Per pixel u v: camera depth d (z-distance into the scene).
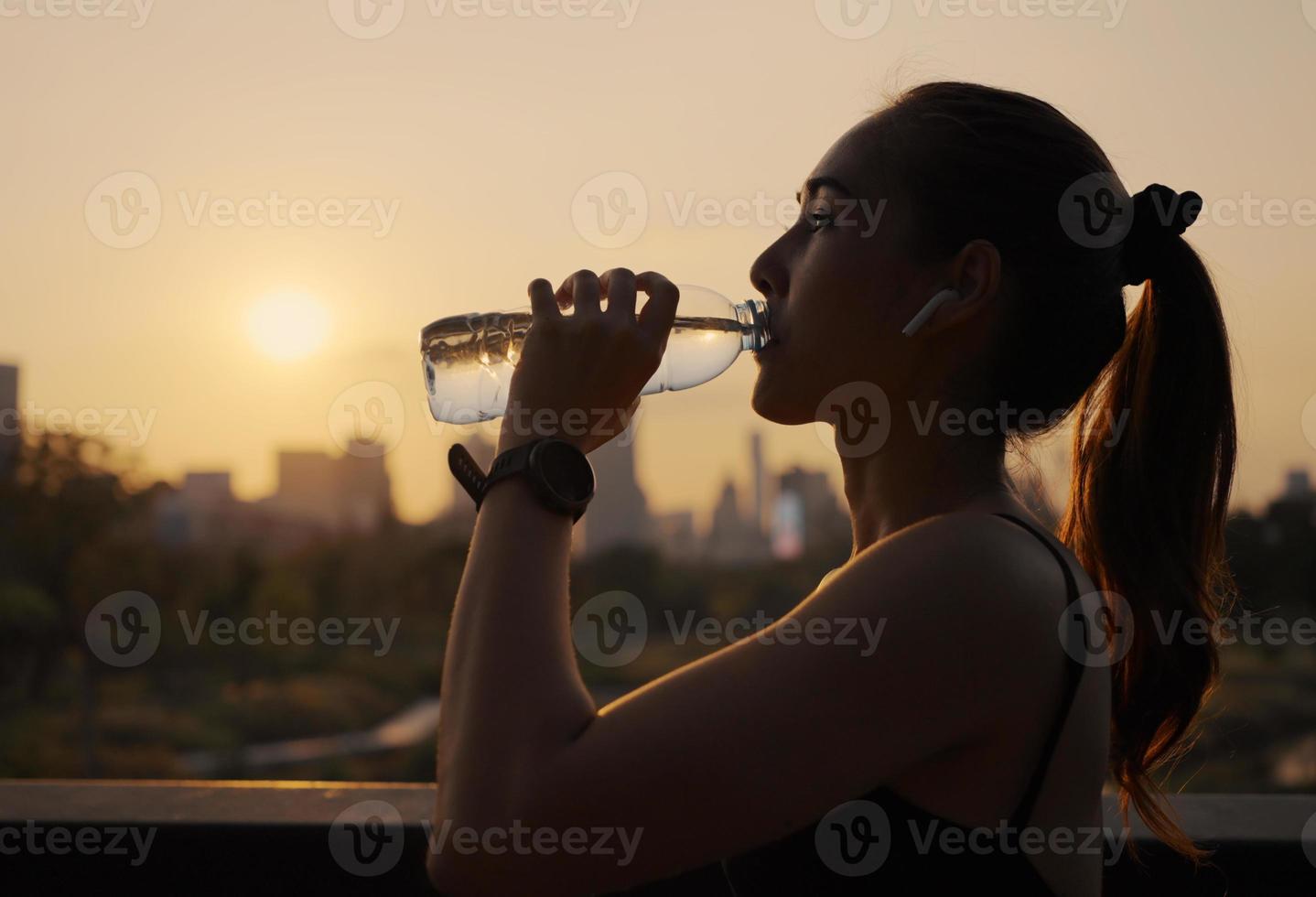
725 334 1.42
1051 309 1.03
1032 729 0.88
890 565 0.87
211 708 30.47
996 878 0.87
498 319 1.48
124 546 30.77
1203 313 1.11
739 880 0.98
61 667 29.53
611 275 1.07
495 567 0.91
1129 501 1.14
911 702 0.83
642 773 0.80
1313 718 16.91
